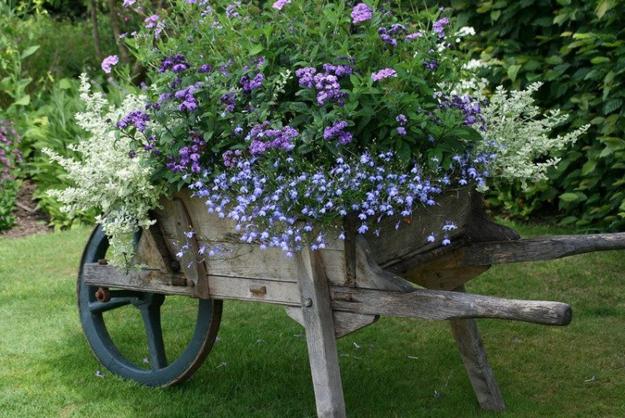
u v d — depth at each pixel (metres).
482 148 2.83
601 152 5.02
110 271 3.22
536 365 3.68
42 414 3.29
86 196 2.86
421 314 2.48
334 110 2.56
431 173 2.68
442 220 2.86
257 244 2.76
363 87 2.61
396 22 3.00
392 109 2.61
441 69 2.89
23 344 4.05
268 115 2.70
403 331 4.12
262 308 4.52
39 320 4.39
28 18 9.61
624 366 3.62
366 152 2.58
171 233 2.97
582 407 3.26
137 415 3.26
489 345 3.92
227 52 2.92
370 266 2.56
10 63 7.75
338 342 4.01
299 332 4.15
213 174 2.70
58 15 10.87
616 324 4.10
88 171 2.83
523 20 5.39
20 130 7.07
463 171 2.75
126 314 4.50
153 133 2.80
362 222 2.56
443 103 2.86
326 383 2.66
